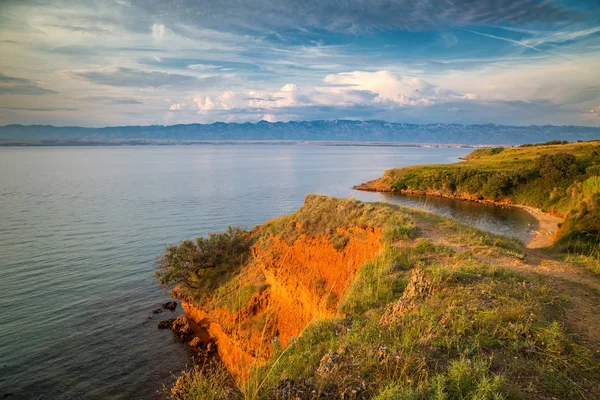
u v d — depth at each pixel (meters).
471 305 8.53
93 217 65.00
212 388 6.18
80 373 22.53
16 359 23.78
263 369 7.64
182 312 30.58
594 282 11.28
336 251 20.42
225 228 56.53
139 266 40.38
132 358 24.14
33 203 80.00
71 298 32.62
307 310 20.08
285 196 88.94
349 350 7.06
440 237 16.47
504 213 64.44
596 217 21.33
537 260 14.37
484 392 5.27
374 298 10.69
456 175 86.62
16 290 34.00
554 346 6.78
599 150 86.19
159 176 140.88
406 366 6.03
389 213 20.28
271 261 24.06
